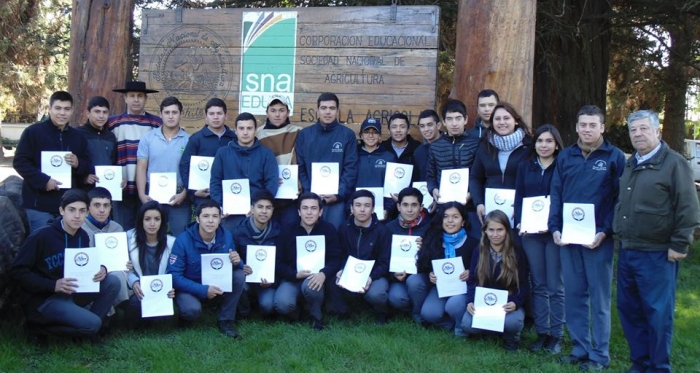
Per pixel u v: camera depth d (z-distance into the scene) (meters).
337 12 6.33
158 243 5.07
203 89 6.69
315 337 4.81
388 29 6.20
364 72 6.25
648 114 3.93
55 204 5.22
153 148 5.73
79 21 6.85
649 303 4.01
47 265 4.56
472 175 5.13
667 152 3.93
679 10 8.72
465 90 5.78
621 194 4.08
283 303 5.16
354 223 5.37
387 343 4.68
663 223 3.92
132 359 4.38
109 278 4.71
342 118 6.30
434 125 5.60
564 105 9.55
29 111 27.72
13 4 21.33
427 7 6.11
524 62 5.62
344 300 5.41
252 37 6.54
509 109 4.86
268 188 5.45
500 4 5.61
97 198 4.84
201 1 9.94
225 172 5.45
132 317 4.99
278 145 5.82
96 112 5.64
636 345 4.20
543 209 4.56
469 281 4.89
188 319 5.03
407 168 5.58
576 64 9.52
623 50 11.97
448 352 4.65
